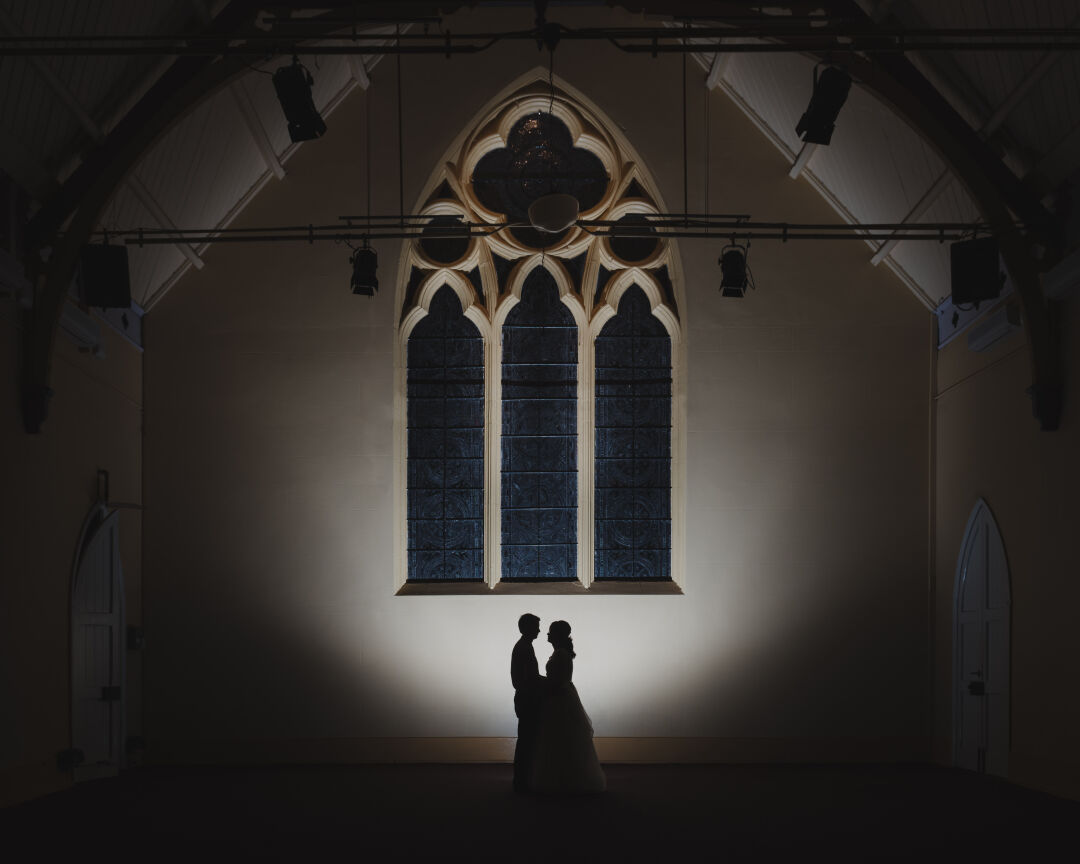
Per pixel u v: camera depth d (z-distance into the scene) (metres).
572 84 11.52
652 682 10.99
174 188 9.98
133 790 8.90
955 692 10.30
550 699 8.69
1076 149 7.65
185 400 11.16
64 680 8.94
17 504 8.07
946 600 10.67
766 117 11.25
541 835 6.71
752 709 10.97
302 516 11.09
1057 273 7.86
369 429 11.20
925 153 9.30
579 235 11.70
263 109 10.19
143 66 8.37
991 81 8.05
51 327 8.33
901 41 7.55
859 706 10.96
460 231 11.62
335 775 9.97
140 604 10.91
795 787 8.97
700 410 11.28
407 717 10.93
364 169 11.43
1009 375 9.13
